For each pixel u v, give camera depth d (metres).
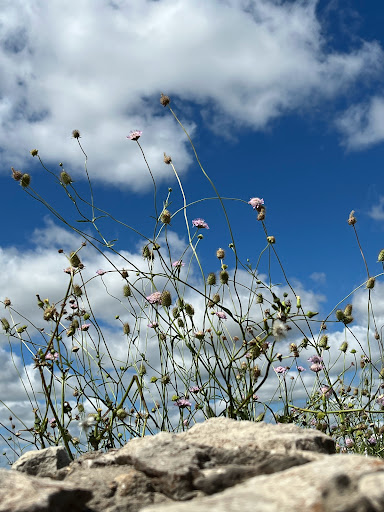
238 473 0.34
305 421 0.76
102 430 0.63
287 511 0.23
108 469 0.40
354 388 0.86
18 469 0.44
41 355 0.65
